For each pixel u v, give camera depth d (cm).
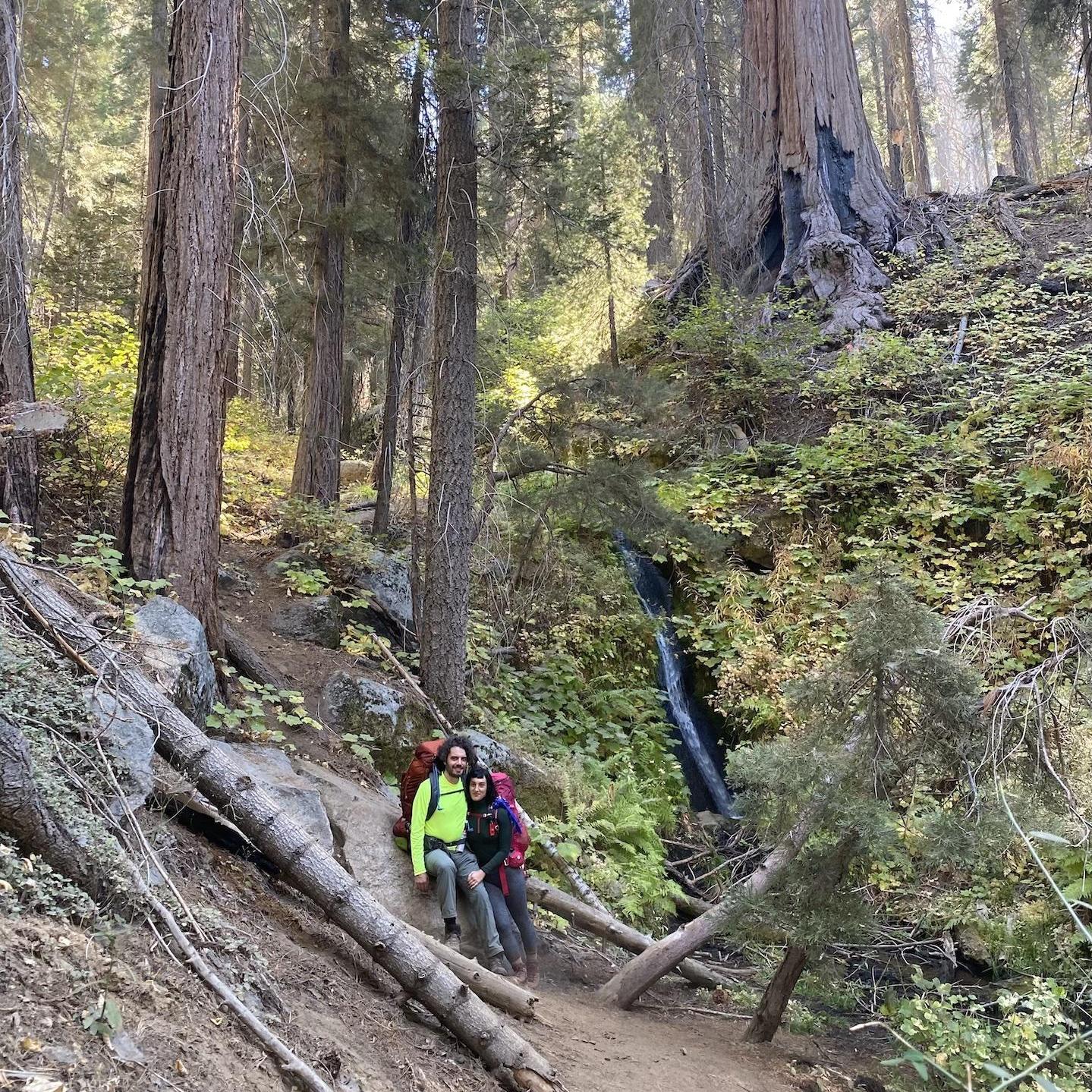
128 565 629
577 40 1881
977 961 793
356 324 1454
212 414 643
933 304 1634
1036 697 575
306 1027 341
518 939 574
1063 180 1967
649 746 1082
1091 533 1105
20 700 365
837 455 1331
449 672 853
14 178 626
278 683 746
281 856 429
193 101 634
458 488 859
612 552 1320
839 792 554
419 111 1147
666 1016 648
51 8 1669
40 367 965
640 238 1742
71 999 249
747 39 1912
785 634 1194
